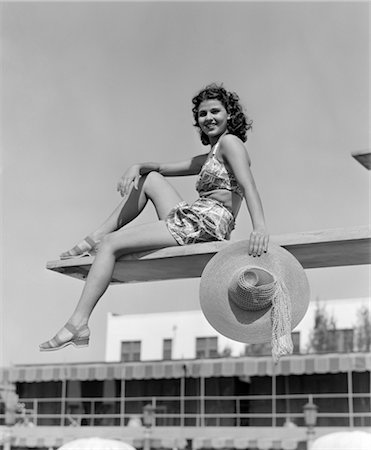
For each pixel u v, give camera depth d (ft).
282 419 76.33
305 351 77.51
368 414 65.62
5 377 78.43
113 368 76.13
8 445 72.74
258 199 14.05
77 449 26.96
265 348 81.82
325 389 75.25
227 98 15.21
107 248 14.87
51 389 84.84
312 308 78.23
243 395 78.54
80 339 14.48
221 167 14.83
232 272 13.92
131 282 17.30
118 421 82.07
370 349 74.59
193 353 82.79
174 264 15.30
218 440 69.26
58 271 16.07
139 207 15.69
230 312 13.98
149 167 15.61
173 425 79.87
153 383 82.07
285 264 13.73
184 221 14.79
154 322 84.58
